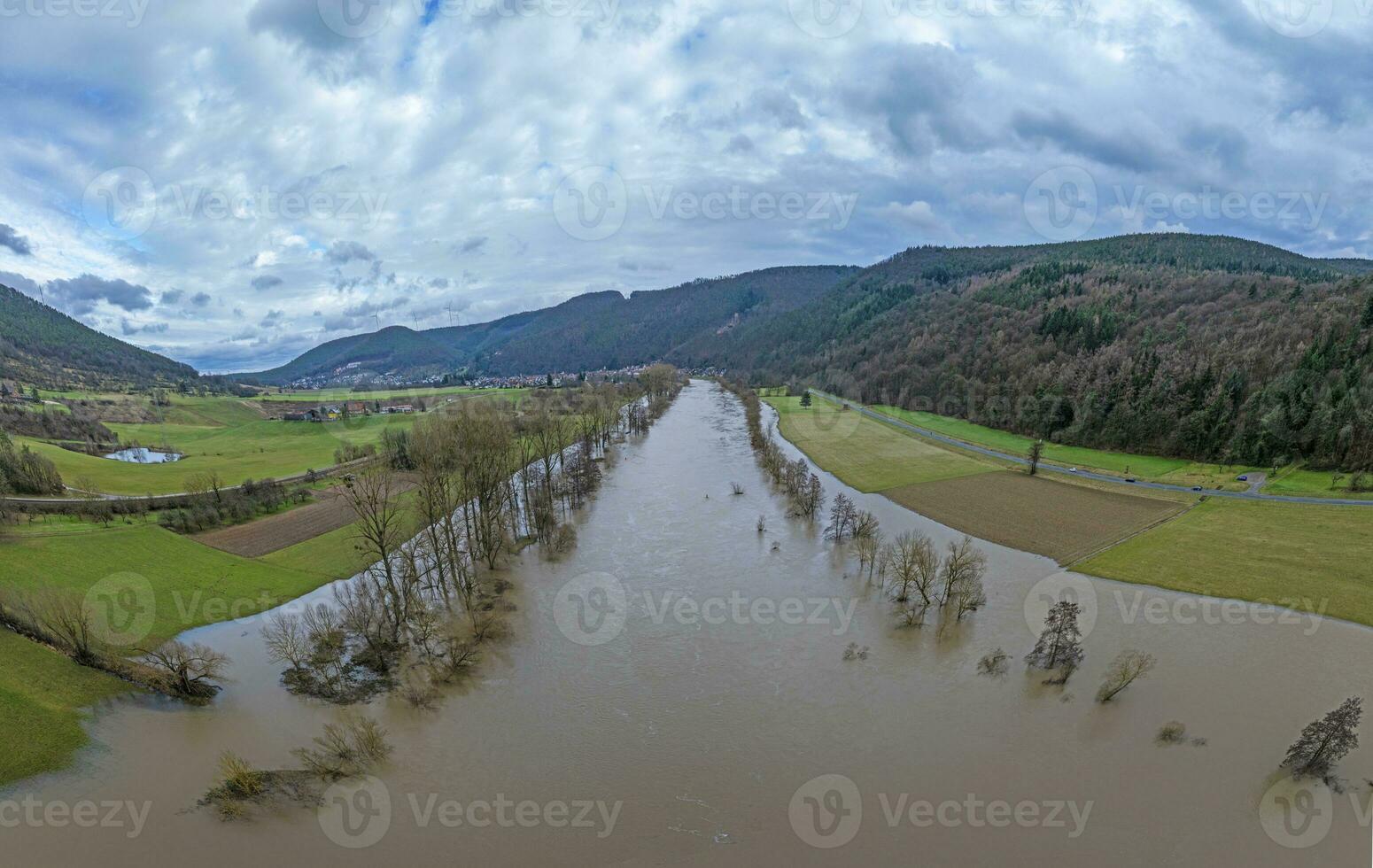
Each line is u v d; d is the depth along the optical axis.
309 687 45.69
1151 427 113.19
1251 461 98.56
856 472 110.69
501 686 45.84
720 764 37.62
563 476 96.69
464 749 39.16
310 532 77.19
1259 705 41.47
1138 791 34.75
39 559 60.09
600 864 31.06
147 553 66.88
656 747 39.22
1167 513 80.38
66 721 40.47
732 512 86.94
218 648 51.88
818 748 38.88
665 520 83.75
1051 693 43.50
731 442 144.88
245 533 77.06
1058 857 30.73
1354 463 87.69
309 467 111.12
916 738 39.56
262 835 32.56
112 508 78.19
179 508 79.44
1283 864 29.97
